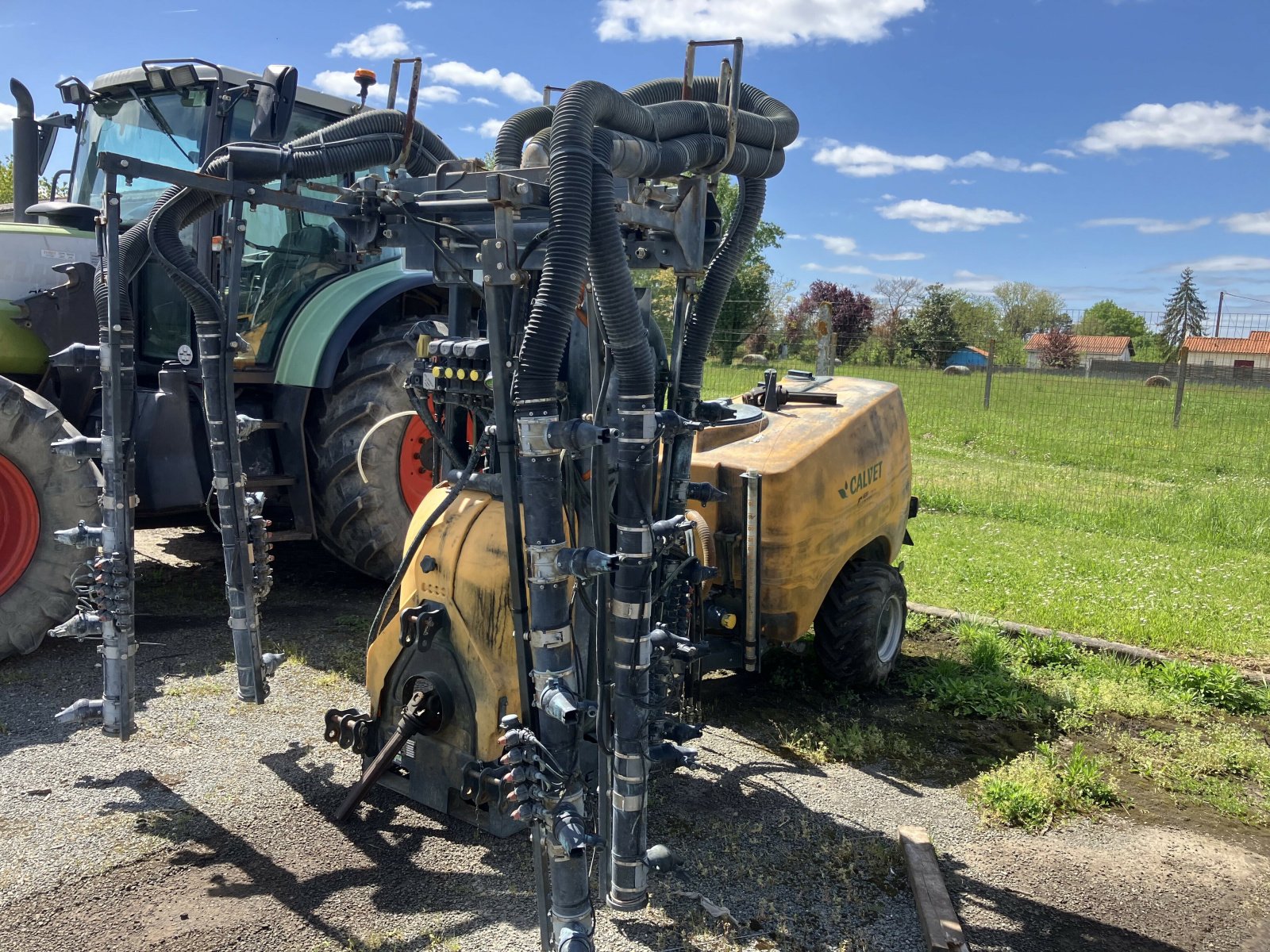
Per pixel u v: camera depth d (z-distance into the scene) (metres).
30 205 6.30
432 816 3.48
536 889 2.78
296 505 5.76
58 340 5.29
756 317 23.73
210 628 5.34
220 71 5.26
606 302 2.45
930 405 18.52
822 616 4.91
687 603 3.40
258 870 3.12
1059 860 3.52
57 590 4.66
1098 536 9.56
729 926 2.98
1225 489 12.28
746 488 4.21
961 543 8.88
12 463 4.55
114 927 2.80
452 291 3.22
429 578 3.29
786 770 4.13
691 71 2.92
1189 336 57.91
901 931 3.02
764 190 3.24
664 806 3.73
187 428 5.31
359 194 3.24
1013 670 5.41
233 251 3.48
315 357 5.57
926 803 3.90
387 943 2.79
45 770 3.70
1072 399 18.48
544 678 2.51
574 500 3.06
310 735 4.09
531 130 3.28
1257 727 4.84
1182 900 3.30
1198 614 6.56
